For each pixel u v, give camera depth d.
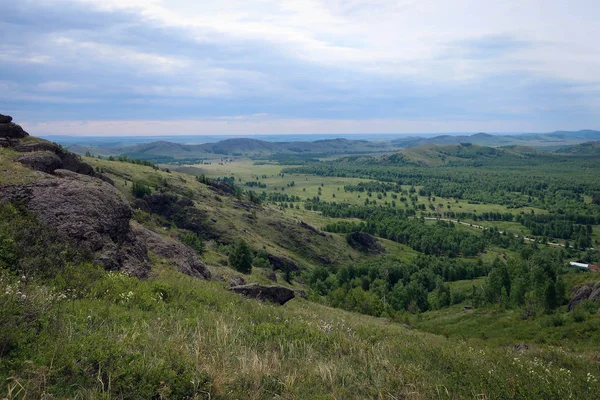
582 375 11.56
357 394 7.43
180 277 18.91
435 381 8.53
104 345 6.79
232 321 11.42
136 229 26.11
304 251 152.38
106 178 46.53
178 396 6.11
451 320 63.78
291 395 6.87
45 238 12.93
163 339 8.30
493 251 187.25
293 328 11.44
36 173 17.42
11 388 5.21
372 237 183.38
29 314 7.22
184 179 191.75
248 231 142.38
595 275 60.09
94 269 13.09
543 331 40.91
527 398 8.01
